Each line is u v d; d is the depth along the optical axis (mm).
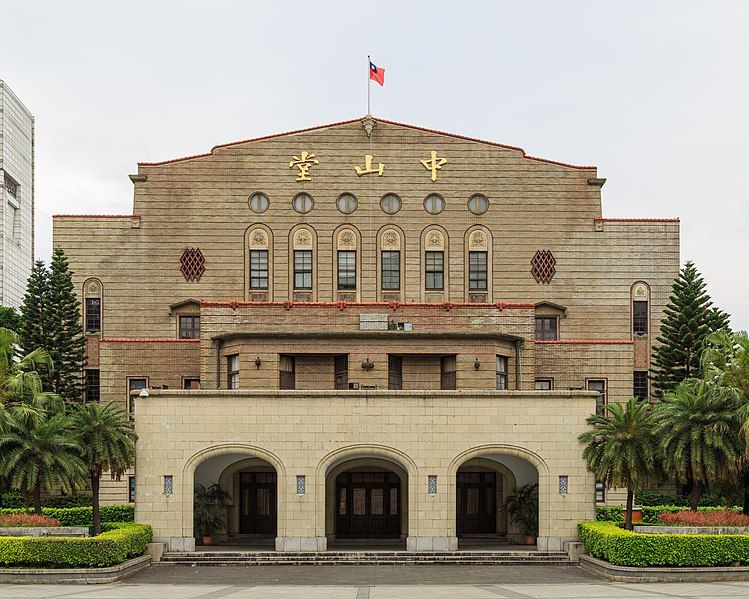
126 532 37656
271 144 57500
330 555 39625
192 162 57250
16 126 127938
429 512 40594
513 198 57500
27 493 38469
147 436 40906
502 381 50094
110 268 56531
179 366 53062
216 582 34688
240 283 56469
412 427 41000
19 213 129125
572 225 57438
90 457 38719
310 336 48219
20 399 44469
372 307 51312
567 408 41281
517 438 41062
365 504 46375
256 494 46312
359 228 57062
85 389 55500
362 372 48219
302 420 40969
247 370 48312
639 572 34875
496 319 51406
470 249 57094
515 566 39031
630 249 57344
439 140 57750
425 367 49125
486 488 46656
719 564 35531
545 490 40906
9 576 34812
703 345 52438
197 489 43781
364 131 57750
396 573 36812
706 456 37312
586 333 56625
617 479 38500
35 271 54938
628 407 39156
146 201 57062
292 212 57062
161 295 56375
